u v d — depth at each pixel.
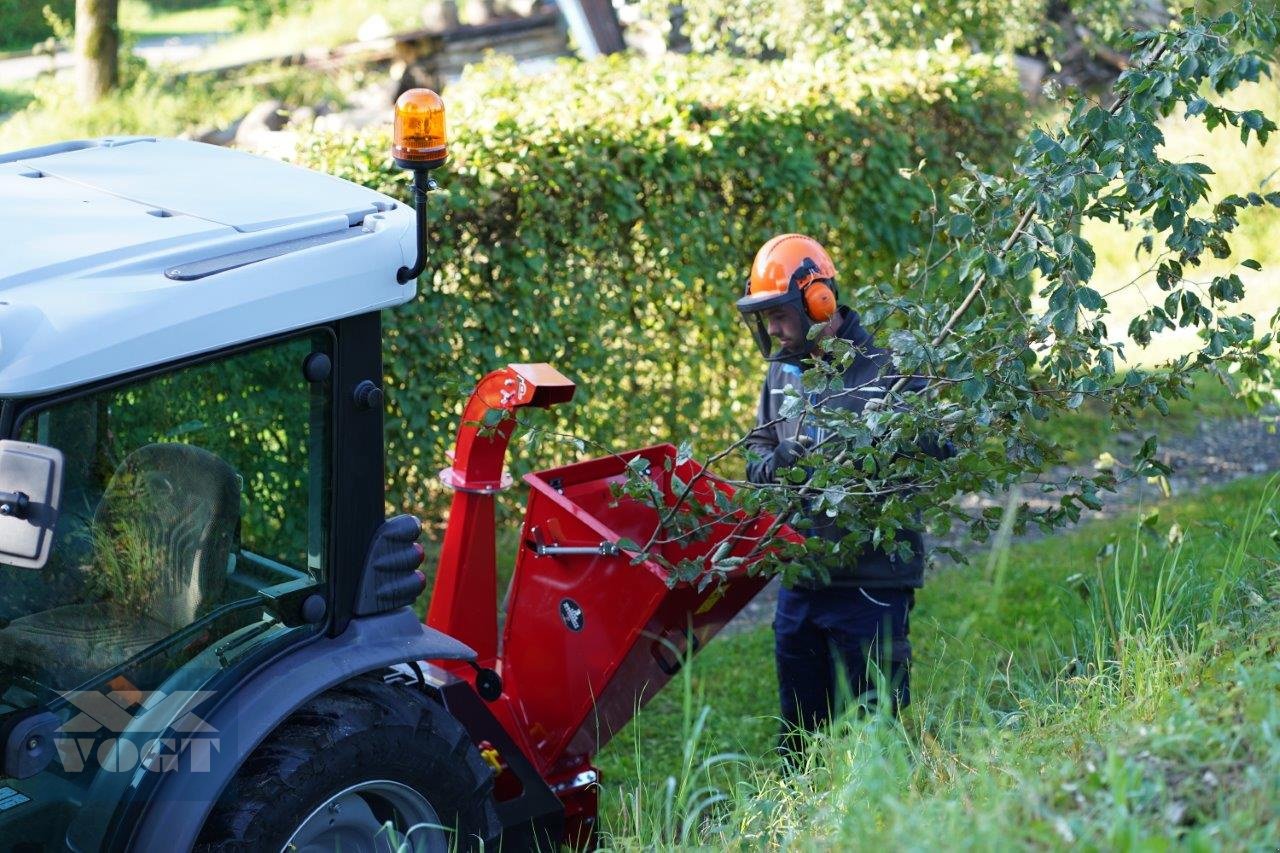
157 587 2.93
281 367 3.04
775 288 4.25
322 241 3.07
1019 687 4.00
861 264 8.07
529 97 6.83
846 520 3.77
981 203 3.91
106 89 16.89
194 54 20.62
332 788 3.14
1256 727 2.70
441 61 16.27
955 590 6.50
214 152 3.75
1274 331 3.88
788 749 4.10
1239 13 3.70
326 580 3.22
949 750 3.45
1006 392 3.64
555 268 6.58
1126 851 2.31
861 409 4.21
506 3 16.55
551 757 4.11
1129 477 3.84
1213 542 4.95
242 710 3.02
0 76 19.52
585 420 6.87
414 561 3.36
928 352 3.55
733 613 4.14
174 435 2.90
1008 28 10.00
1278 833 2.33
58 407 2.70
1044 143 3.62
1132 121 3.71
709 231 7.11
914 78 8.23
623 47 13.88
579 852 4.18
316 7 22.19
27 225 2.96
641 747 5.09
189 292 2.78
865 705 3.66
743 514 4.11
